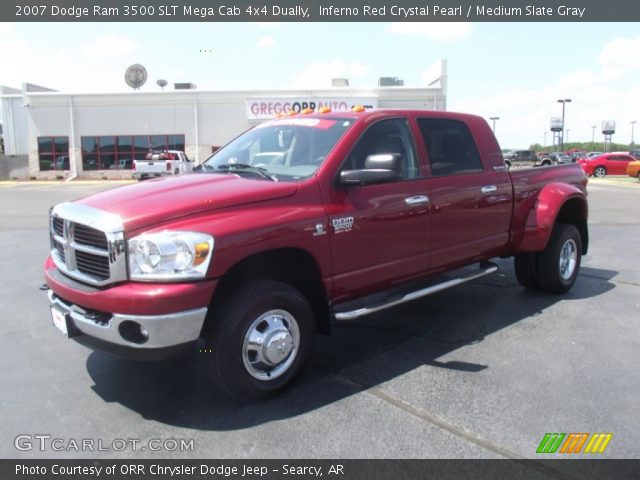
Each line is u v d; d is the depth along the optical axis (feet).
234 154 15.67
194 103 117.19
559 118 209.05
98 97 116.98
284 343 12.27
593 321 17.67
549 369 13.87
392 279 14.69
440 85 114.11
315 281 13.10
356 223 13.41
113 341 10.83
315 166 13.38
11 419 11.59
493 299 20.30
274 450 10.32
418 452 10.20
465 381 13.21
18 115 125.29
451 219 16.05
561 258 20.47
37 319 18.30
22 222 41.91
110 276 10.80
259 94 116.57
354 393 12.64
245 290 11.73
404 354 15.01
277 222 11.87
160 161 88.94
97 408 12.04
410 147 15.42
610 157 118.62
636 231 37.17
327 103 109.60
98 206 11.63
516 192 18.48
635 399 12.21
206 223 11.06
